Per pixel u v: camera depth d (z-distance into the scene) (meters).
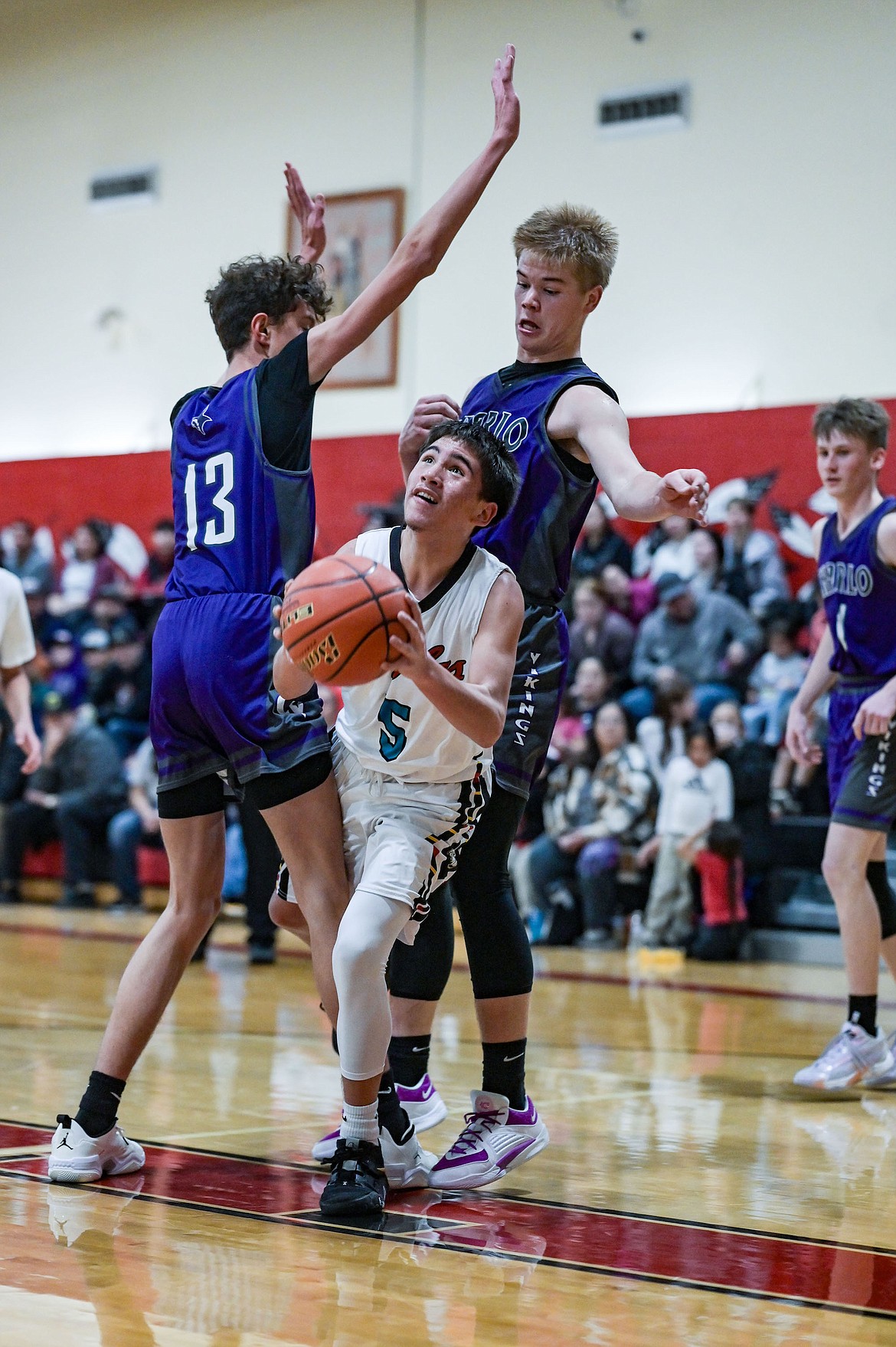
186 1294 2.46
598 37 13.42
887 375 12.25
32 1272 2.55
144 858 12.74
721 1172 3.66
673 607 11.33
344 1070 3.09
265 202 15.01
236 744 3.33
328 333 3.41
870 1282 2.70
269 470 3.39
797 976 9.59
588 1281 2.64
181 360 15.42
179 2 15.50
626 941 11.12
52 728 13.12
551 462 3.61
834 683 5.53
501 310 13.74
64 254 16.03
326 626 2.78
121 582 13.59
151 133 15.64
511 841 3.54
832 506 10.93
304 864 3.36
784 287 12.64
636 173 13.23
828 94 12.54
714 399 12.82
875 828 5.11
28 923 11.12
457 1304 2.47
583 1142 3.97
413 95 14.28
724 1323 2.42
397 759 3.19
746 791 10.77
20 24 16.34
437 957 3.69
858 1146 4.08
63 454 15.93
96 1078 3.32
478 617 3.18
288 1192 3.22
